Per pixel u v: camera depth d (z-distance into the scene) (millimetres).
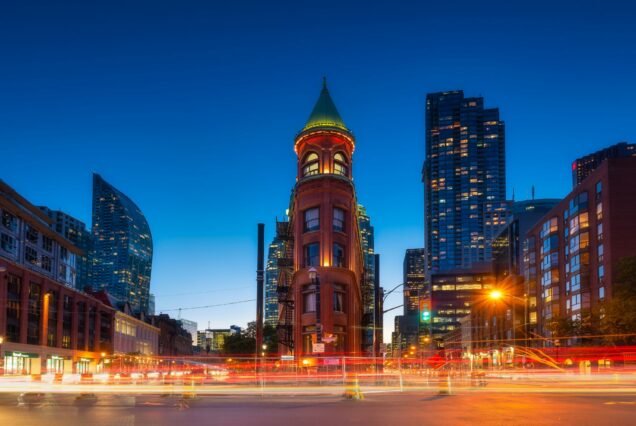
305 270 59406
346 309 60094
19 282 65562
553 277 96250
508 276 130625
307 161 63750
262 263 67188
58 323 75125
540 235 105375
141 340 114312
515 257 131125
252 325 108438
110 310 95125
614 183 77312
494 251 153875
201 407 21578
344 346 59250
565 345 79875
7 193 74375
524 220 130625
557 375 62750
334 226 61062
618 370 61938
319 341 42844
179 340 155000
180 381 50500
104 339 92938
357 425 15219
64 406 22359
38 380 45625
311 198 61281
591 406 21125
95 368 86125
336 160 62875
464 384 42312
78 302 82688
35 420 16734
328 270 58469
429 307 35594
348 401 24547
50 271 87625
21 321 65062
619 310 53219
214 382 48062
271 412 19266
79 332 82750
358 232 76625
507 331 127250
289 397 27625
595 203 82188
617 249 75500
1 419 17000
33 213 82625
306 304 59750
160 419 17016
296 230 62469
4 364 60469
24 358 65688
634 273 56219
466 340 176500
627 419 16516
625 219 76188
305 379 50562
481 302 153125
